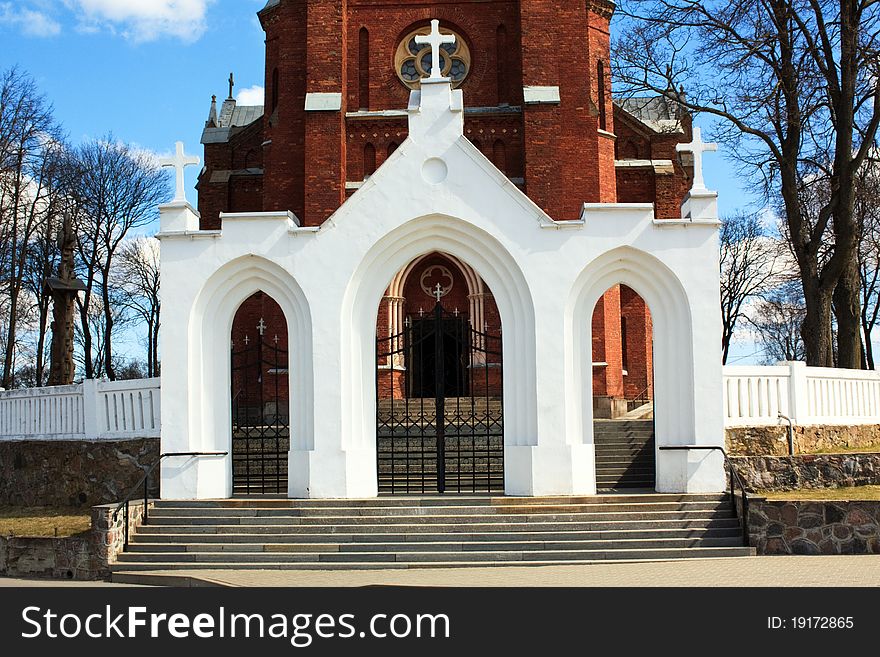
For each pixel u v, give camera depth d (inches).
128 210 2034.9
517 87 1369.3
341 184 1300.4
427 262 1333.7
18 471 985.5
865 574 584.4
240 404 1424.7
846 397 952.3
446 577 607.5
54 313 1173.1
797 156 1189.7
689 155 1576.0
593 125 1362.0
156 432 852.6
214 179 1551.4
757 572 596.7
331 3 1334.9
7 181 1594.5
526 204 787.4
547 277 783.7
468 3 1387.8
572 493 765.9
